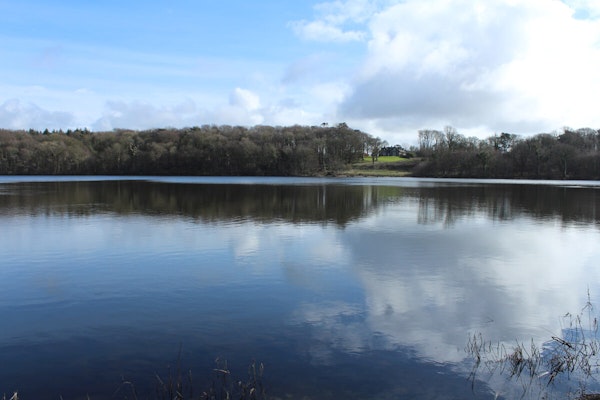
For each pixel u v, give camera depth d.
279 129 160.25
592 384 8.05
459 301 12.64
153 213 31.39
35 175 117.19
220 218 28.98
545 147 113.19
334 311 11.71
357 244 20.62
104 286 13.95
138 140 134.25
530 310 11.99
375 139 147.12
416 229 25.31
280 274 15.31
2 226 25.23
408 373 8.38
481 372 8.46
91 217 29.08
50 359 8.94
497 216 31.67
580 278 15.19
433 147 144.25
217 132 145.75
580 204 40.72
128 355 9.10
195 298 12.77
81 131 151.62
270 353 9.17
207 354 9.12
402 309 11.92
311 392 7.66
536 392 7.78
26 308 11.98
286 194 50.00
